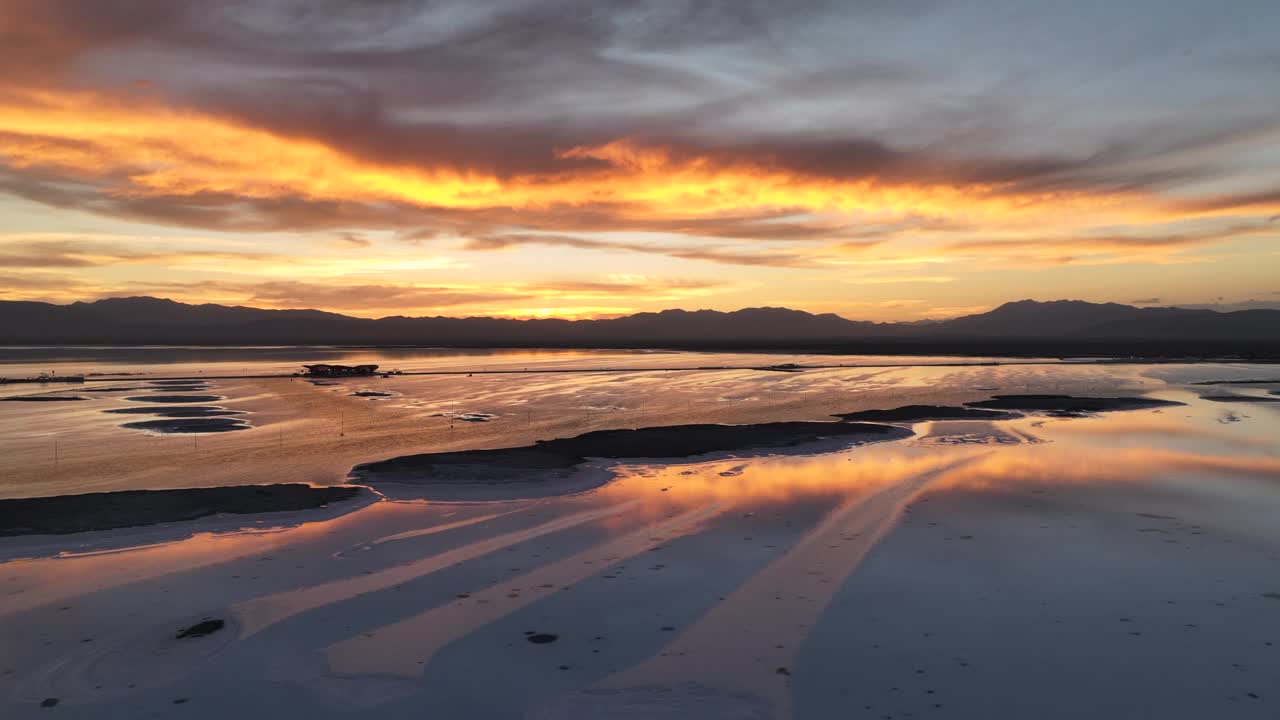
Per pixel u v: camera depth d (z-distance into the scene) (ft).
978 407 163.12
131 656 40.65
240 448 114.42
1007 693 36.06
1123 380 259.39
